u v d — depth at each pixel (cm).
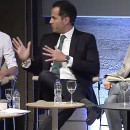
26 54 935
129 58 969
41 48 980
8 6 1305
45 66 951
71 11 961
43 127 822
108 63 1402
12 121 1155
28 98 1296
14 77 1006
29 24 1312
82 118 905
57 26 956
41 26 1379
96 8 1355
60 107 707
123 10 1349
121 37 1398
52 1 1366
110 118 830
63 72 924
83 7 1356
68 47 954
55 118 732
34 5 1372
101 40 1403
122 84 778
